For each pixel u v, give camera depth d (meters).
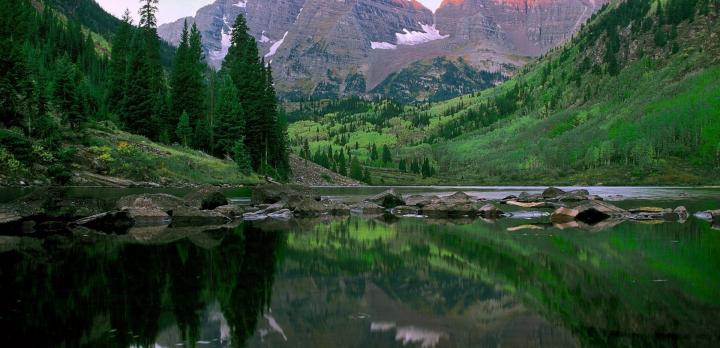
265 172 93.44
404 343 7.77
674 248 18.64
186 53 90.06
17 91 59.53
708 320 9.05
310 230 25.70
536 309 9.87
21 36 107.69
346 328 8.58
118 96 86.81
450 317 9.32
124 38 92.31
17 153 51.12
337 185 135.75
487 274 13.57
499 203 52.22
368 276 13.27
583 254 17.19
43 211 26.61
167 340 7.91
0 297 10.83
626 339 7.99
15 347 7.57
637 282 12.47
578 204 34.16
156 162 65.88
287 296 10.98
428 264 15.20
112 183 56.50
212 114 94.75
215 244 19.97
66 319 9.09
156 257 16.53
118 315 9.38
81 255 16.94
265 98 97.19
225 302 10.41
